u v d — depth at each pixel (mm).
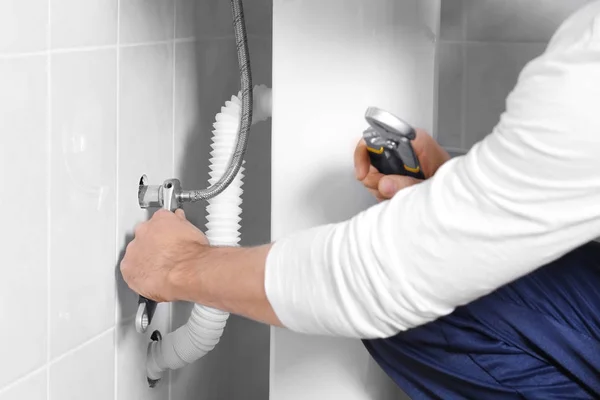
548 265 989
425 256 775
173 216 1131
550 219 717
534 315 961
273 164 1209
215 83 1570
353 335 864
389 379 1229
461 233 751
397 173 998
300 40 1165
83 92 1064
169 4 1332
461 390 1009
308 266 846
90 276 1113
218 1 1558
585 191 699
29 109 950
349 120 1179
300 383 1239
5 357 935
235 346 1744
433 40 1156
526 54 1550
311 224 1216
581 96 673
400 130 918
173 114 1372
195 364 1546
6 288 929
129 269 1105
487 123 1606
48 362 1025
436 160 1079
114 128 1154
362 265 805
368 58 1161
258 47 1744
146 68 1254
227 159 1254
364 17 1149
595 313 953
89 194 1096
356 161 1030
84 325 1107
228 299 919
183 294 994
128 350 1248
